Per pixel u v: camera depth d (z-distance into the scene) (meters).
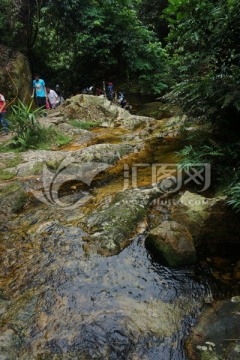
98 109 8.12
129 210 3.05
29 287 2.31
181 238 2.46
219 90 3.19
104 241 2.68
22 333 1.91
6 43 9.91
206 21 3.10
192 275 2.36
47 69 12.97
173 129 5.60
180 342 1.83
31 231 3.05
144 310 2.06
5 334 1.88
